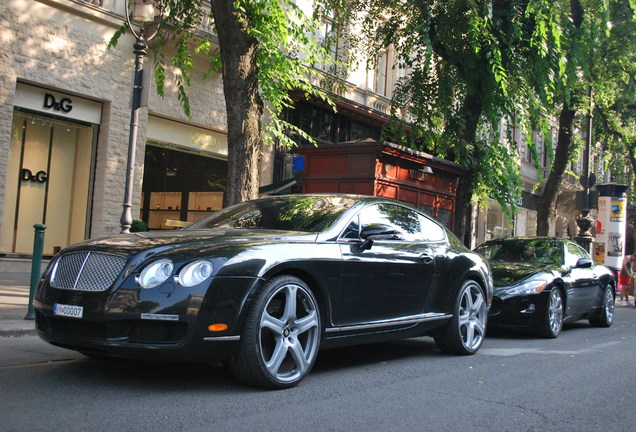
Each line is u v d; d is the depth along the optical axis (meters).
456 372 5.56
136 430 3.35
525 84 13.25
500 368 5.87
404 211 6.12
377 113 19.38
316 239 4.88
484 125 15.74
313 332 4.67
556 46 12.62
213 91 15.73
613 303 11.22
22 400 3.87
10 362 5.07
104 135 13.57
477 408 4.24
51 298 4.29
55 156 13.10
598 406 4.50
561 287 8.96
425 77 15.08
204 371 4.92
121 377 4.61
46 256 13.06
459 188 13.82
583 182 20.56
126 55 13.81
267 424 3.58
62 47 12.66
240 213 5.67
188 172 15.71
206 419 3.61
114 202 13.68
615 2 17.22
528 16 12.76
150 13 10.12
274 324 4.36
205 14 14.58
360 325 5.11
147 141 14.52
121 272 4.11
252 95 9.31
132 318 3.97
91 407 3.77
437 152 15.42
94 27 13.20
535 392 4.86
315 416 3.81
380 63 21.11
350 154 11.21
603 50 18.53
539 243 10.15
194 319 3.98
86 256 4.32
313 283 4.75
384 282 5.35
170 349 3.97
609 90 20.31
